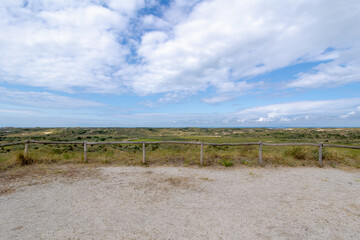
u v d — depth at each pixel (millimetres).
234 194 5070
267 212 3996
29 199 4617
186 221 3596
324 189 5492
